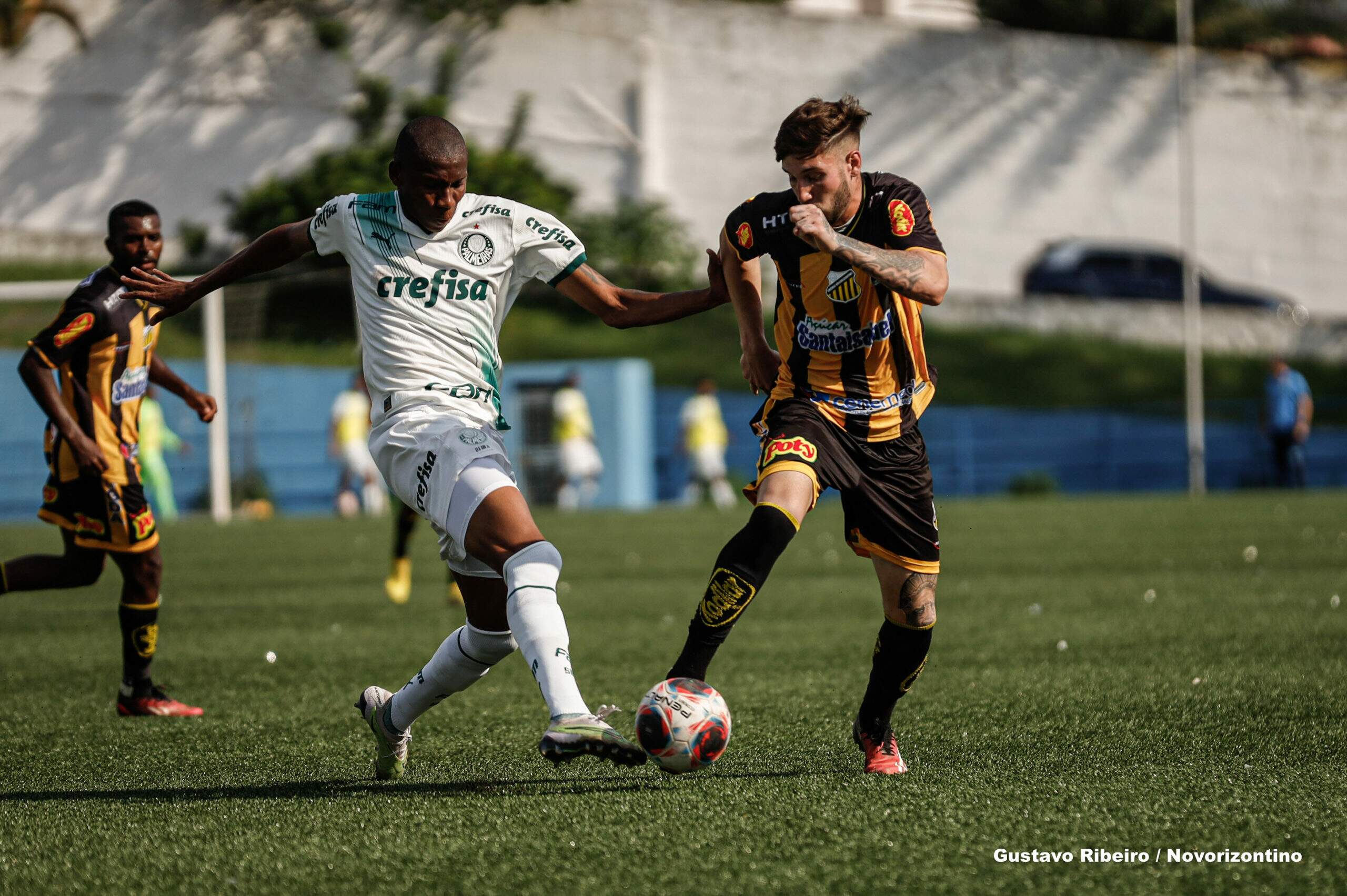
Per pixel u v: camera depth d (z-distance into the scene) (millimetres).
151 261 20484
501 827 12266
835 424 14383
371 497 90500
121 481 20156
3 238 114750
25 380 19422
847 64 130500
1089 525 62906
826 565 47844
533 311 117062
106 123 118000
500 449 13883
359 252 14406
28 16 116688
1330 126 141375
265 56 119062
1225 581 37656
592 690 22281
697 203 127062
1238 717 18062
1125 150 136750
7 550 57094
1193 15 142625
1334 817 12172
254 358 96500
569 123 123438
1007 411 113188
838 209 14070
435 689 14547
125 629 20250
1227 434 116812
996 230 134000
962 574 41625
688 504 98750
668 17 125000
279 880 10797
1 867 11328
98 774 15930
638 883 10453
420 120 13977
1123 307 128375
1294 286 141375
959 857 11000
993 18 141750
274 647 28453
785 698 20734
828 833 11734
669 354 114312
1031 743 16688
